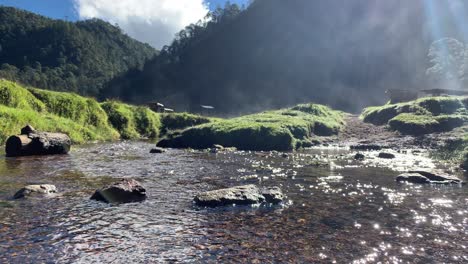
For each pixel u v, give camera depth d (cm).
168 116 5662
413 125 3925
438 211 1202
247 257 820
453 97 4512
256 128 3450
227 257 819
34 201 1245
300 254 841
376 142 3716
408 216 1144
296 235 965
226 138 3434
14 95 3344
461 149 2597
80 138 3578
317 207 1243
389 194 1444
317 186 1596
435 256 838
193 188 1516
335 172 1981
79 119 3997
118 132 4547
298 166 2205
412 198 1378
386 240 936
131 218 1087
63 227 993
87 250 843
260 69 18475
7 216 1073
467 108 4153
